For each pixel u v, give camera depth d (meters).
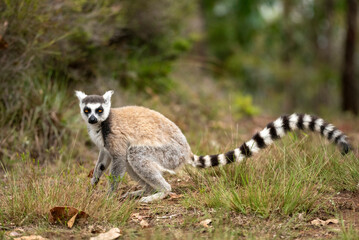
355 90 26.86
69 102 12.88
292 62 35.12
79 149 11.52
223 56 31.92
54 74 13.38
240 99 19.27
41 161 10.98
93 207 7.39
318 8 32.69
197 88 20.39
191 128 14.88
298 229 6.56
